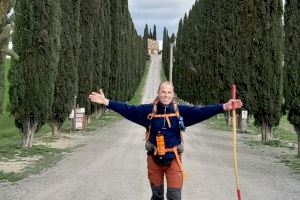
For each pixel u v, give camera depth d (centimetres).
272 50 2717
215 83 4519
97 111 4731
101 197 1097
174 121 625
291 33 2045
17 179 1333
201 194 1162
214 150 2222
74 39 2725
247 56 2794
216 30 4600
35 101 2080
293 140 2961
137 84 10281
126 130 3397
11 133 3231
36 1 2062
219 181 1366
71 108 2728
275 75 2705
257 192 1223
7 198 1079
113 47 5203
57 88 2650
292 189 1297
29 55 2069
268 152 2239
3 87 1545
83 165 1641
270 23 2722
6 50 836
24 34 2047
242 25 2881
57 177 1381
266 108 2702
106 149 2159
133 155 1942
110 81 5166
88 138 2728
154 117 627
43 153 1950
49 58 2106
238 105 611
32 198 1080
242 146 2486
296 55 2033
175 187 630
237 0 3119
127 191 1171
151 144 636
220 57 4091
